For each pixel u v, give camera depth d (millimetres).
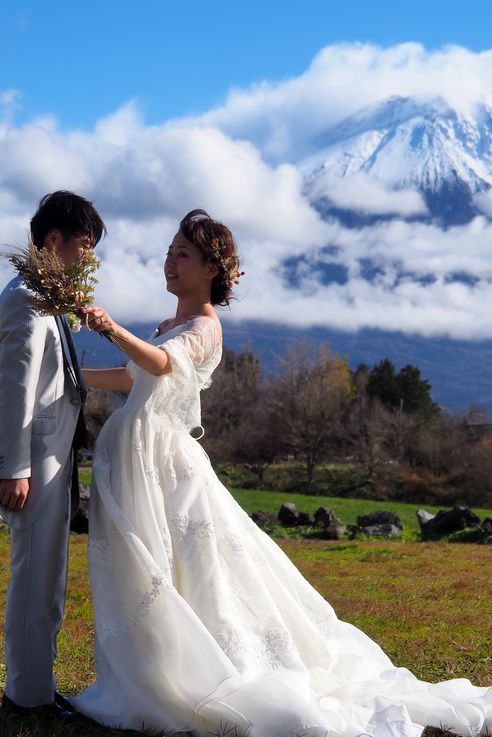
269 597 4059
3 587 10148
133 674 3799
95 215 4082
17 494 3895
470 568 13828
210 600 3908
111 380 4559
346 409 73500
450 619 7980
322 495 59969
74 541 17531
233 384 66938
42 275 3713
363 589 10742
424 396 82750
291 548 18828
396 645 6480
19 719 3900
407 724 3738
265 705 3605
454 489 59938
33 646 3992
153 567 3805
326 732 3533
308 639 4234
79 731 3789
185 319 4453
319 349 74562
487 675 5418
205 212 4484
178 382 4125
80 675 5168
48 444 4020
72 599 9164
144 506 3998
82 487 19859
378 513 26156
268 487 61219
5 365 3902
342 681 4180
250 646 3867
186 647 3727
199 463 4203
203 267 4434
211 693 3627
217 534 4098
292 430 61594
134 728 3787
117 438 4133
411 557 16188
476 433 65188
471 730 3943
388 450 63688
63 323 4168
